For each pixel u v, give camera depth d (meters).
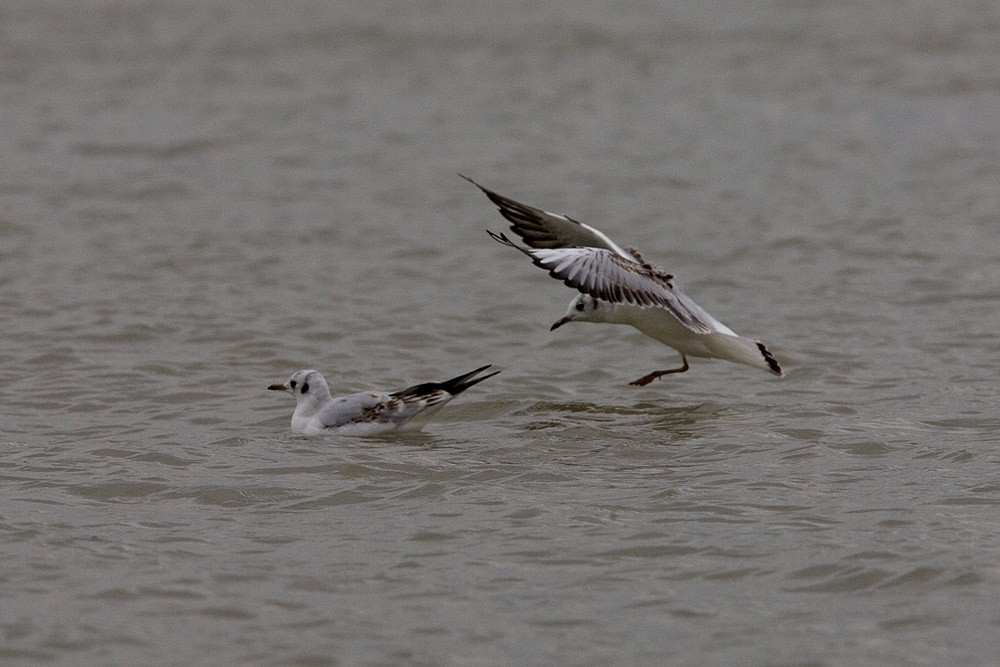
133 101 37.03
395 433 14.62
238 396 16.23
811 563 10.68
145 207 26.86
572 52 43.41
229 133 33.75
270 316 19.80
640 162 31.17
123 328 19.03
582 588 10.34
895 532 11.27
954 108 35.91
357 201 27.59
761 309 20.31
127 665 9.18
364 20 47.66
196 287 21.38
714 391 16.30
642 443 14.11
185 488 12.66
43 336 18.59
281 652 9.34
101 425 14.95
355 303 20.64
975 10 48.09
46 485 12.77
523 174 30.08
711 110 36.44
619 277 13.80
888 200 27.09
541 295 21.22
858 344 18.23
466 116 36.00
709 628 9.66
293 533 11.51
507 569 10.68
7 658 9.24
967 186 28.14
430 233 25.14
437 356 18.19
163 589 10.33
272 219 26.03
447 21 47.69
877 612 9.84
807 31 45.59
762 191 28.28
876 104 36.69
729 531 11.38
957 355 17.53
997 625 9.57
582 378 17.11
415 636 9.57
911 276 21.73
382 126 34.84
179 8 49.12
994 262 22.39
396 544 11.23
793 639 9.47
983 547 10.89
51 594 10.24
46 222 25.42
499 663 9.18
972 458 13.23
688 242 24.42
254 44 44.16
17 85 38.50
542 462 13.43
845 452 13.61
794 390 16.22
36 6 48.56
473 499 12.30
